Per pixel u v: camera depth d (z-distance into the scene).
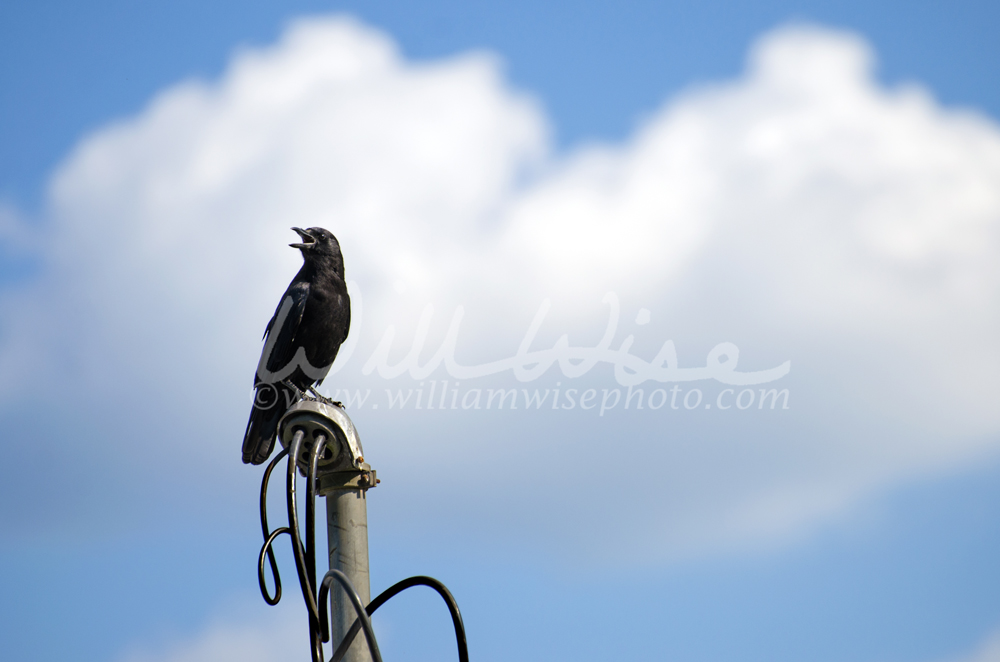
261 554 10.34
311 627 9.04
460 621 8.39
